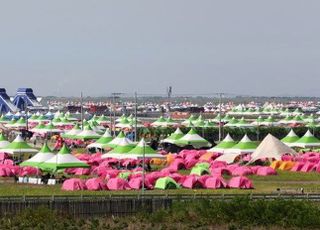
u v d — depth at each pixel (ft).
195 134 650.43
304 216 290.15
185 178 410.31
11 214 293.23
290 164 512.63
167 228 277.64
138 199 305.73
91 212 300.61
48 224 281.33
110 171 450.71
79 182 395.96
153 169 491.31
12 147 532.73
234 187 407.23
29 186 411.54
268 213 292.40
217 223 288.10
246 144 545.85
